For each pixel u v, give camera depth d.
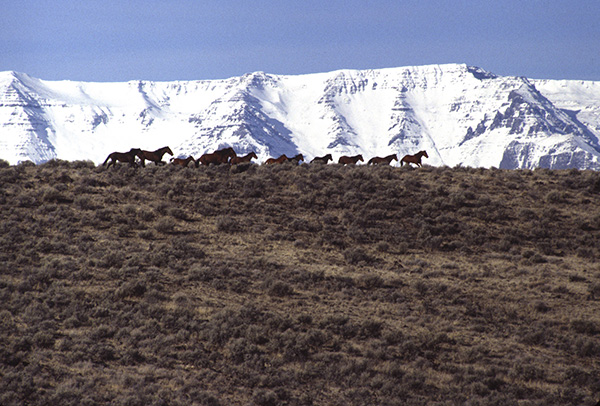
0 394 40.56
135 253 65.06
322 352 48.78
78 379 43.50
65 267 60.72
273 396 42.47
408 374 45.88
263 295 58.09
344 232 74.19
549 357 49.31
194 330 51.00
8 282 56.12
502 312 56.22
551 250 70.81
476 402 42.44
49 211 75.12
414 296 59.34
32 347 46.84
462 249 70.94
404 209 79.12
